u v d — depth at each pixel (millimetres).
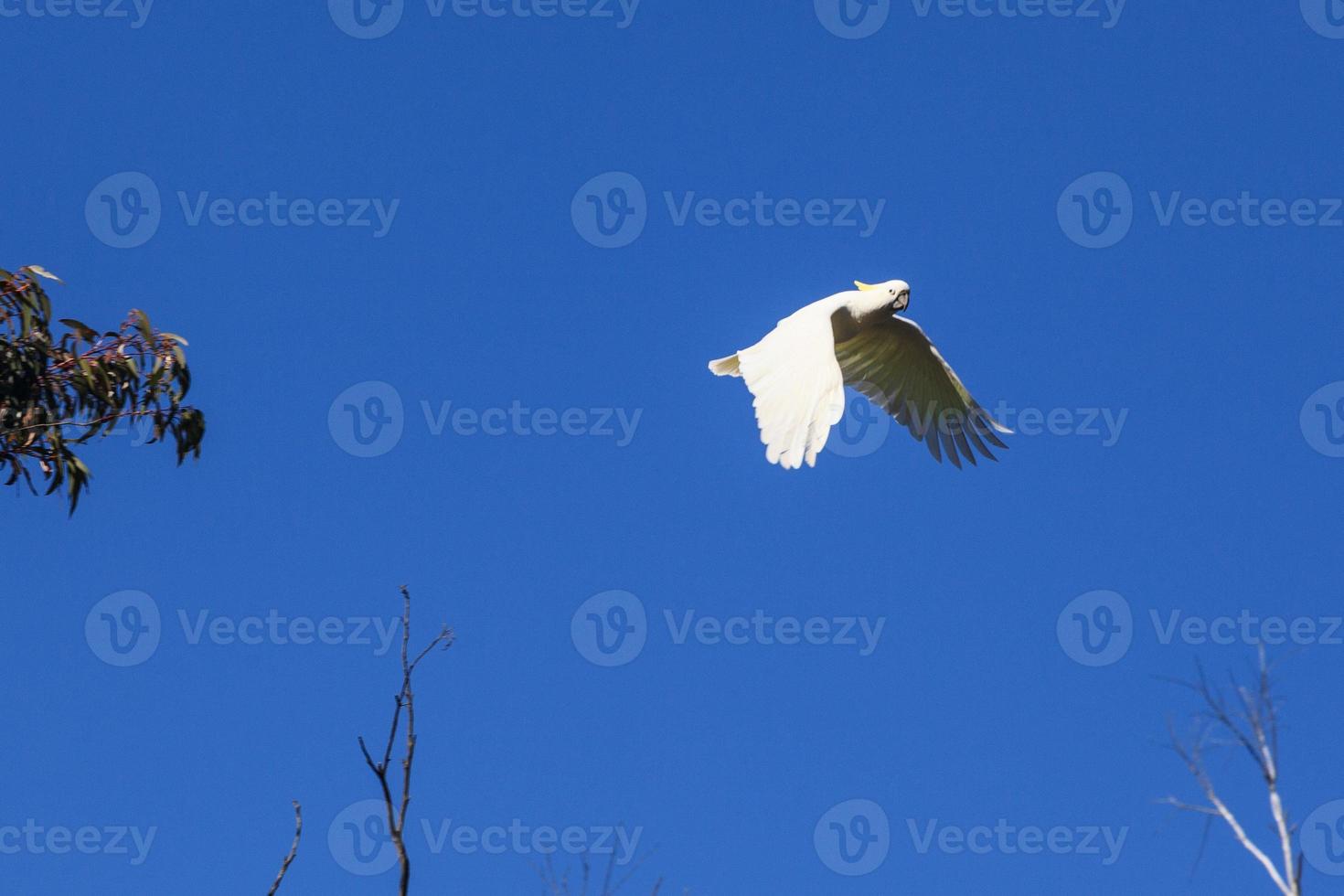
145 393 15203
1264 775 8625
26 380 14555
